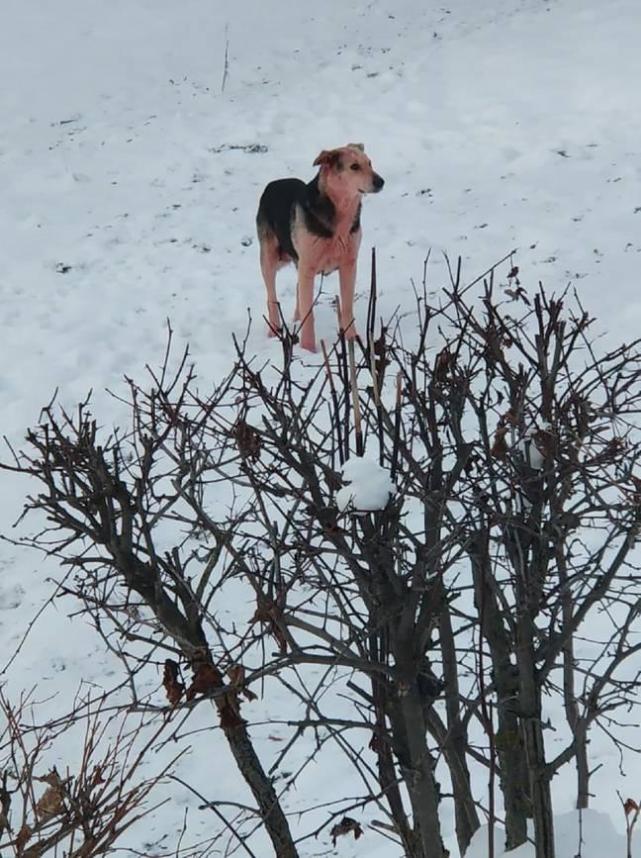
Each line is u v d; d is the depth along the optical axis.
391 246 18.86
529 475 5.10
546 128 22.45
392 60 29.03
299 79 29.34
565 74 25.11
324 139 24.64
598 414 5.14
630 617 5.25
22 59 34.34
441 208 19.92
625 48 25.88
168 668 5.36
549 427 5.03
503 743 5.68
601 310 15.34
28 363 16.80
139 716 10.34
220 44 34.22
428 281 17.50
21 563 12.63
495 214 19.12
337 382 14.34
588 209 18.55
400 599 5.07
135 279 19.33
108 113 29.25
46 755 9.94
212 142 25.47
